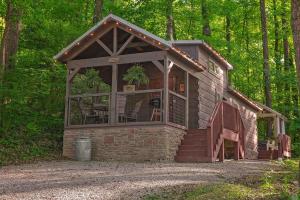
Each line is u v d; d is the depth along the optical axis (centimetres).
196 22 3244
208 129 1536
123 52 1827
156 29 2964
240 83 3606
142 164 1350
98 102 1792
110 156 1606
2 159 1387
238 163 1523
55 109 1947
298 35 783
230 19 3491
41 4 1914
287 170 1231
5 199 760
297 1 789
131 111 1756
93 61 1706
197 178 1007
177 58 1678
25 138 1714
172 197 793
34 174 1083
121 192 821
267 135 3159
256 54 3297
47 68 1931
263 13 2845
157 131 1550
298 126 918
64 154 1670
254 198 789
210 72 2102
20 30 1894
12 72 1680
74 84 1839
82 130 1670
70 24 2077
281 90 3105
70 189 849
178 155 1592
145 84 1827
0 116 1648
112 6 2577
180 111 1719
